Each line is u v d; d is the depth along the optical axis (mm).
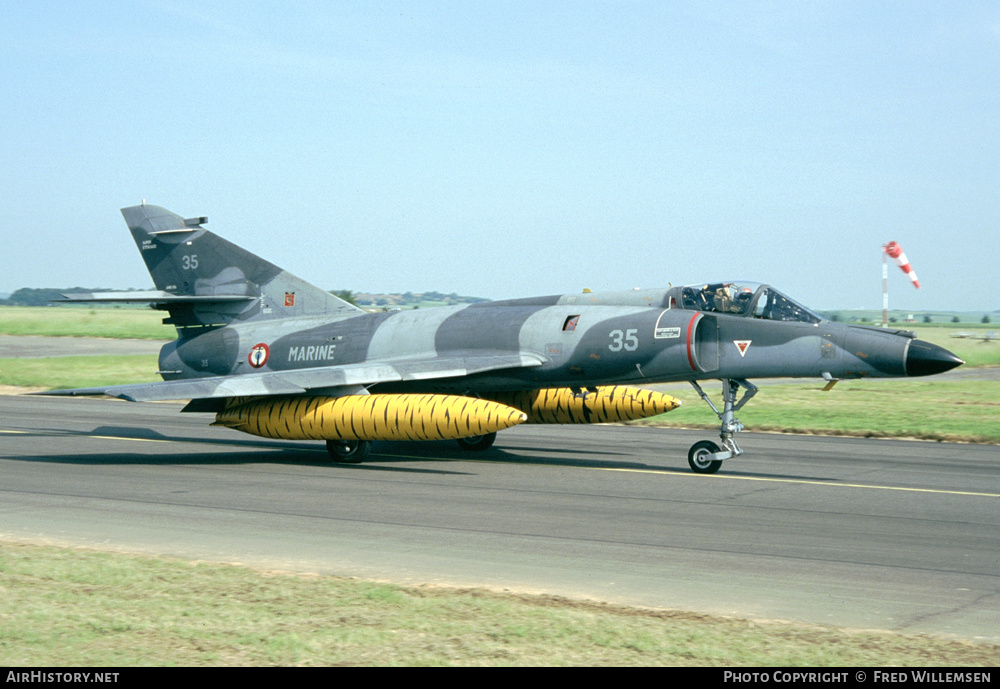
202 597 6340
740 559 8031
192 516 9797
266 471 13531
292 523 9469
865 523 9805
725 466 14508
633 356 13914
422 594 6539
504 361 14500
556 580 7215
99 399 26594
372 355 16125
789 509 10633
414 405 13648
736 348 13766
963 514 10406
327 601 6266
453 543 8562
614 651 5324
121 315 91125
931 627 6051
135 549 8141
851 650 5438
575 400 15781
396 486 12148
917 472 13914
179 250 18469
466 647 5348
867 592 6965
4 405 24281
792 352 13359
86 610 6000
